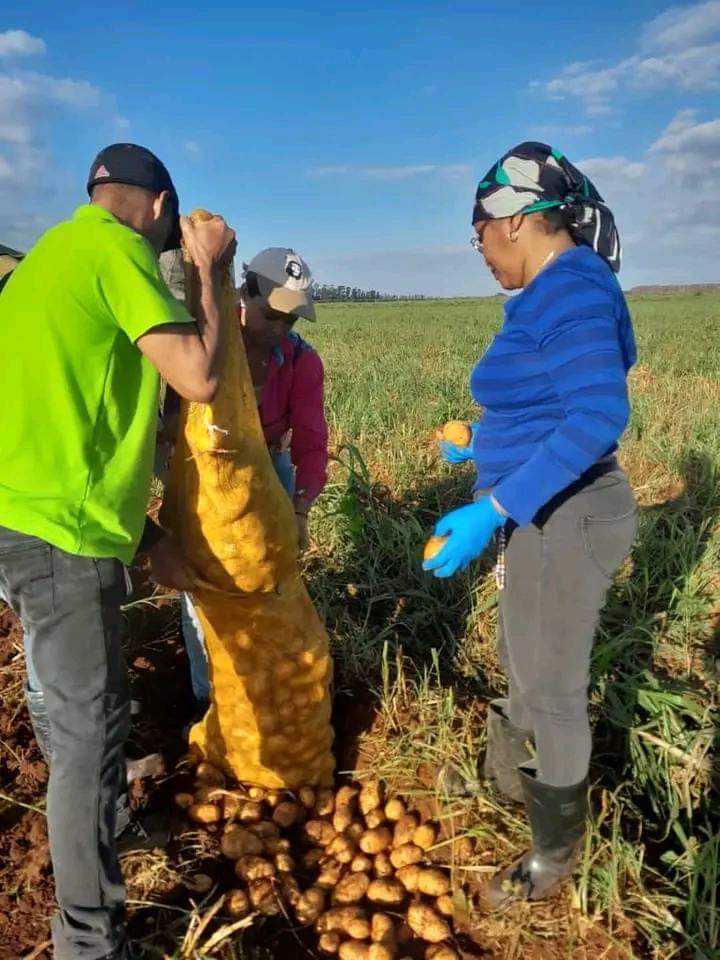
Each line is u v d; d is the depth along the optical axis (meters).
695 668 3.74
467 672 3.78
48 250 1.97
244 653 2.66
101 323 1.93
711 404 8.94
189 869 2.47
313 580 4.35
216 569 2.49
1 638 3.68
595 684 3.37
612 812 2.78
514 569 2.25
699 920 2.35
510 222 2.10
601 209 2.11
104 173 2.09
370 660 3.53
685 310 43.75
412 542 4.63
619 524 2.16
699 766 2.93
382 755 2.97
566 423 1.96
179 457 2.46
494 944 2.35
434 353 17.34
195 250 2.05
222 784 2.83
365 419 7.85
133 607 3.93
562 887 2.45
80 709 1.99
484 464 2.27
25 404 1.92
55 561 1.96
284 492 2.61
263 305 2.77
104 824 2.01
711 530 5.09
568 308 1.97
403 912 2.46
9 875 2.44
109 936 2.02
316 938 2.37
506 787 2.75
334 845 2.63
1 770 2.83
